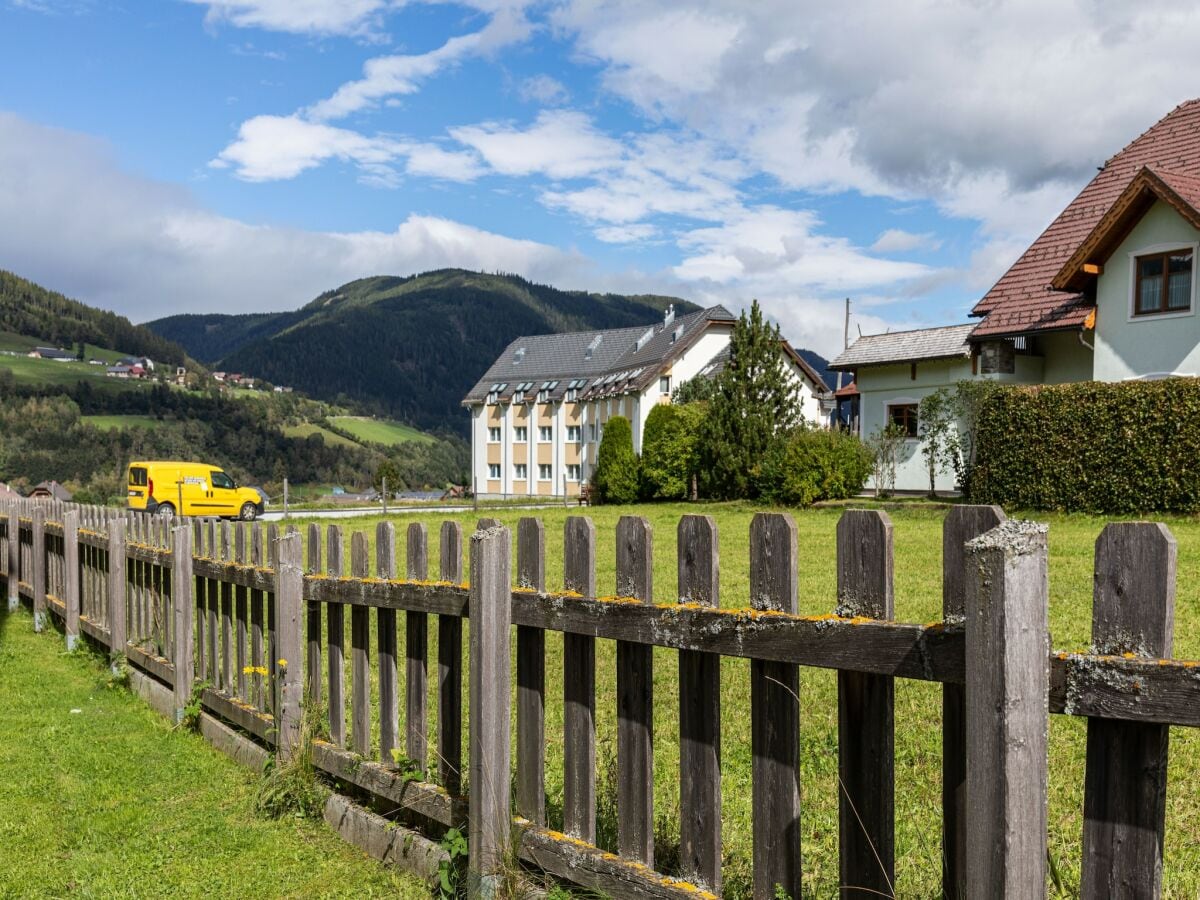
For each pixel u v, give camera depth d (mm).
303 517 32750
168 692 6734
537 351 78188
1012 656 1782
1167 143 25859
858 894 2330
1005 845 1771
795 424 35688
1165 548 1730
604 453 43844
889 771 2264
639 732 2996
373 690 6887
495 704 3428
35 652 9336
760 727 2562
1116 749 1815
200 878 4016
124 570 7855
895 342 33656
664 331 66188
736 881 3393
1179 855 3631
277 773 4809
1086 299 23297
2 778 5367
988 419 21375
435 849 3809
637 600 2949
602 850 3312
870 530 2268
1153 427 18312
